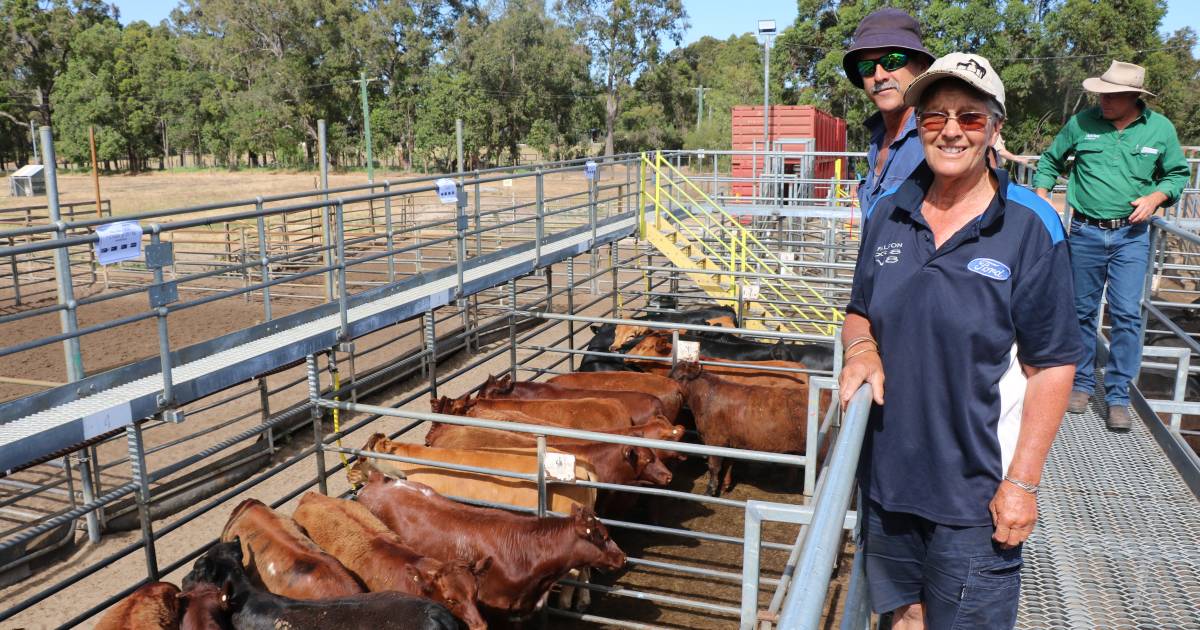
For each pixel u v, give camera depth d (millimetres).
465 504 6164
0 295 19844
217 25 86812
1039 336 1863
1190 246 13125
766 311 13445
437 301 8391
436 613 4395
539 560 5559
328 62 76188
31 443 4574
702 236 15445
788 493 8766
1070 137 4617
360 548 5316
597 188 12594
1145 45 46125
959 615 1971
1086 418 4527
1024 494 1859
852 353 2010
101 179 75375
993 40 44219
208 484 9023
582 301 18406
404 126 76812
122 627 4289
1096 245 4461
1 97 83188
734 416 8422
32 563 7539
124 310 18188
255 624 4543
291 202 37969
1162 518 3352
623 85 82250
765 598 6613
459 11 83688
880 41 3297
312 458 10047
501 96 71000
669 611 6492
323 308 7508
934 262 1912
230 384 5980
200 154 92625
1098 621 2660
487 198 35312
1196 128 53625
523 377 12961
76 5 96812
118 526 8273
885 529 2090
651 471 7309
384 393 12305
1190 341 3814
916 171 2037
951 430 1929
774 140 24562
